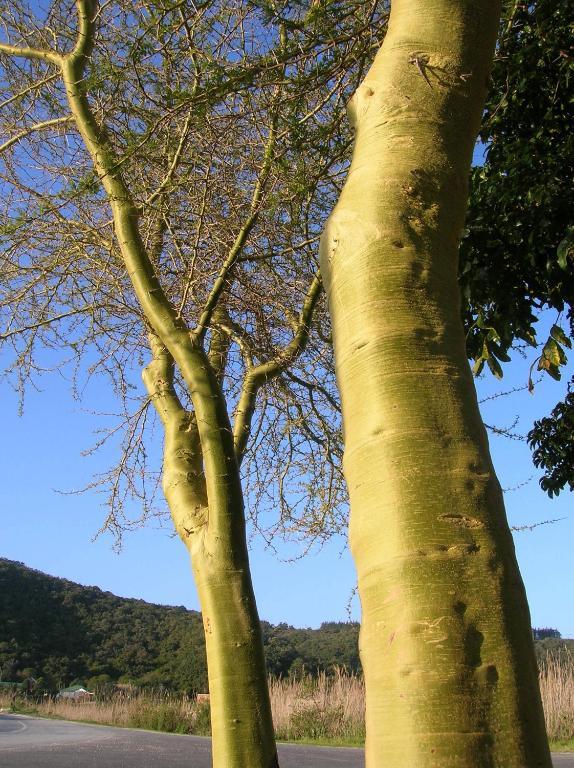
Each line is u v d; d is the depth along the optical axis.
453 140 2.39
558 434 6.51
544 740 1.72
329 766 10.92
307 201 5.39
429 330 2.10
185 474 4.56
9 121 6.07
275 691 20.66
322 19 4.55
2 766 11.16
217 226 5.23
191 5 4.89
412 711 1.70
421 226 2.24
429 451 1.93
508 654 1.74
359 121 2.46
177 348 4.37
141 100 5.34
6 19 5.93
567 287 5.41
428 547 1.82
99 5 5.38
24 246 5.91
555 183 5.24
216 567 3.96
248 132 5.18
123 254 4.64
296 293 5.82
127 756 12.94
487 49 2.52
